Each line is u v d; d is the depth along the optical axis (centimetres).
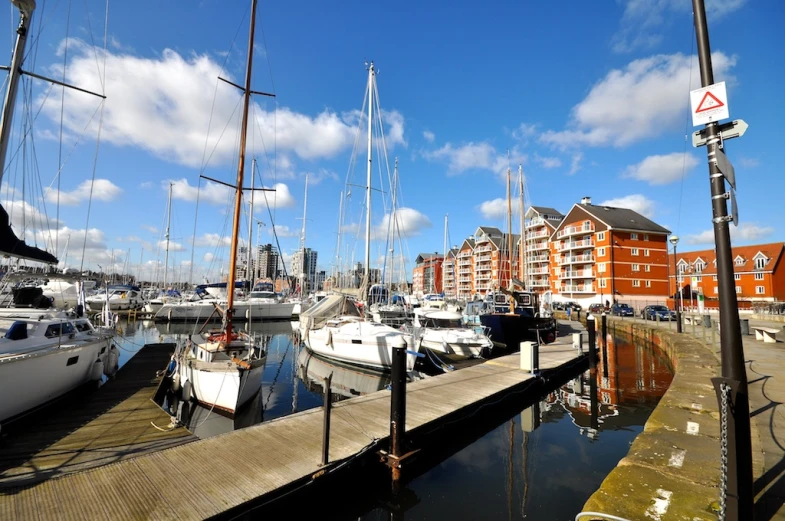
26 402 786
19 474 567
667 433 598
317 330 1695
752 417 636
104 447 670
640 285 5172
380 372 1456
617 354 2017
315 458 579
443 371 1502
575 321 3594
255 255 4128
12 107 620
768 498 385
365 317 1741
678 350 1466
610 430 916
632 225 5334
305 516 543
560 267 5991
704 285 5228
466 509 570
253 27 1156
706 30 352
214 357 1020
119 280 6047
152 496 472
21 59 632
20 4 620
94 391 1031
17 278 1040
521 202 2906
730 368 324
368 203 1927
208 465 553
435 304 3394
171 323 3256
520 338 2036
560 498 597
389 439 657
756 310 3719
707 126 347
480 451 790
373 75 2194
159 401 1077
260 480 513
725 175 330
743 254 5131
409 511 570
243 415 966
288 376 1478
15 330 853
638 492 422
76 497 466
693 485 436
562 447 809
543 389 1252
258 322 3641
